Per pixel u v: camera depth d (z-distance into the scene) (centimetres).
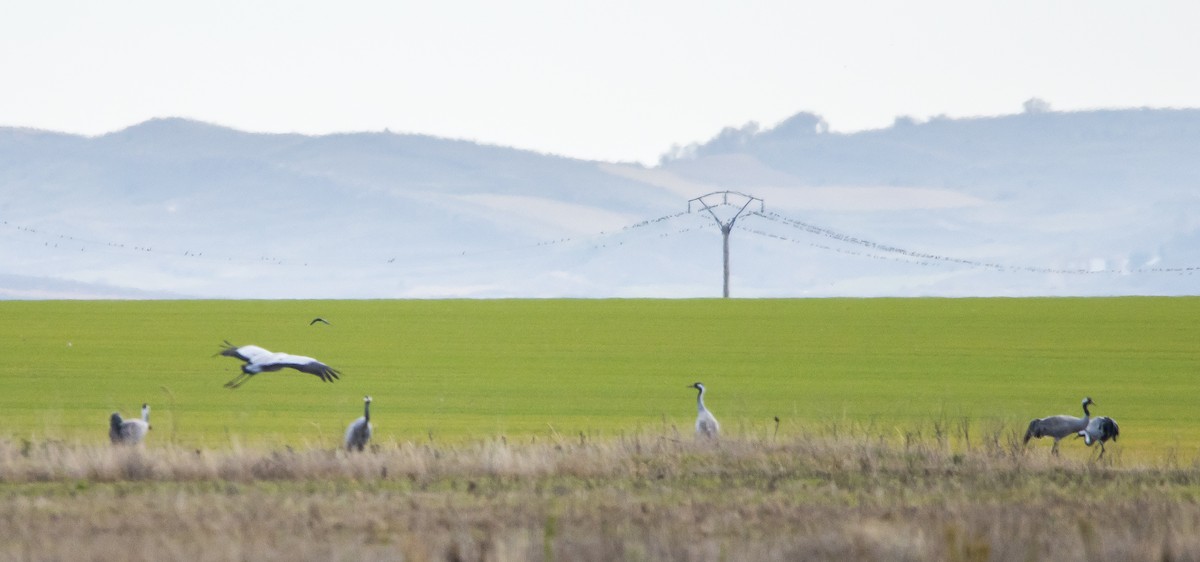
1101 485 3988
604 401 7281
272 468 4097
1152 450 5609
